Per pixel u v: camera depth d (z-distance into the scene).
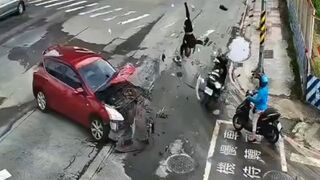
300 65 16.14
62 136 12.35
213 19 21.75
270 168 11.33
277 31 20.44
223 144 12.23
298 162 11.59
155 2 24.06
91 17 21.44
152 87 15.05
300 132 12.89
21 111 13.54
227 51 17.95
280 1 24.83
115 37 19.09
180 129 12.85
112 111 11.70
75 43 18.38
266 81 11.61
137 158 11.55
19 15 21.75
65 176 10.81
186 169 11.19
